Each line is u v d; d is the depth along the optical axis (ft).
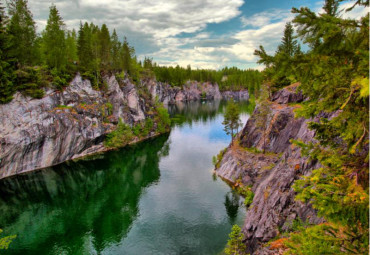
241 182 142.72
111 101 266.77
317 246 19.56
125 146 251.19
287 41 170.81
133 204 135.74
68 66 237.45
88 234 112.16
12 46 179.11
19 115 181.27
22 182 169.37
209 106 563.07
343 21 15.79
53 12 216.54
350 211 18.42
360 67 16.29
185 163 194.08
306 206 60.70
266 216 72.18
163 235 105.91
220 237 101.76
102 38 317.22
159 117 321.52
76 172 187.21
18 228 118.42
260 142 159.33
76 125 211.61
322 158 25.71
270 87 178.09
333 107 22.16
